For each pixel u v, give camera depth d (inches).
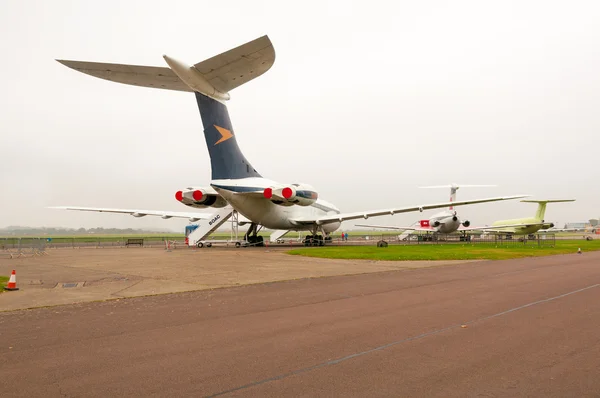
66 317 285.9
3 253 1195.9
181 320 275.7
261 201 1184.2
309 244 1432.1
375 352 201.2
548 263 722.2
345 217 1280.8
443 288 421.4
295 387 156.3
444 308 314.0
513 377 166.2
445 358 191.2
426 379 164.2
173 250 1219.9
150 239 2817.4
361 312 300.7
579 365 180.7
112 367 179.6
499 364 182.4
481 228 1867.6
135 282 474.3
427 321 269.1
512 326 254.4
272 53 609.6
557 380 162.7
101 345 214.5
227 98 901.2
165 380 163.9
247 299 359.9
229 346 212.5
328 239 1758.1
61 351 203.6
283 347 210.8
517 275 537.3
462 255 881.5
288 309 313.6
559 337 228.1
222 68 658.8
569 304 329.1
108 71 641.6
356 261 764.0
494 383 159.9
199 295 383.2
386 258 816.3
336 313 297.3
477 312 297.9
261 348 209.0
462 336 230.7
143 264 713.6
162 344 216.5
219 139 950.4
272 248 1279.5
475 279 496.1
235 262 747.4
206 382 161.8
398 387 156.0
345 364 183.5
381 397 146.6
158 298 367.2
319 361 187.9
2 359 190.5
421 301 345.7
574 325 256.5
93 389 154.3
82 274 558.6
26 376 168.1
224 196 1037.8
